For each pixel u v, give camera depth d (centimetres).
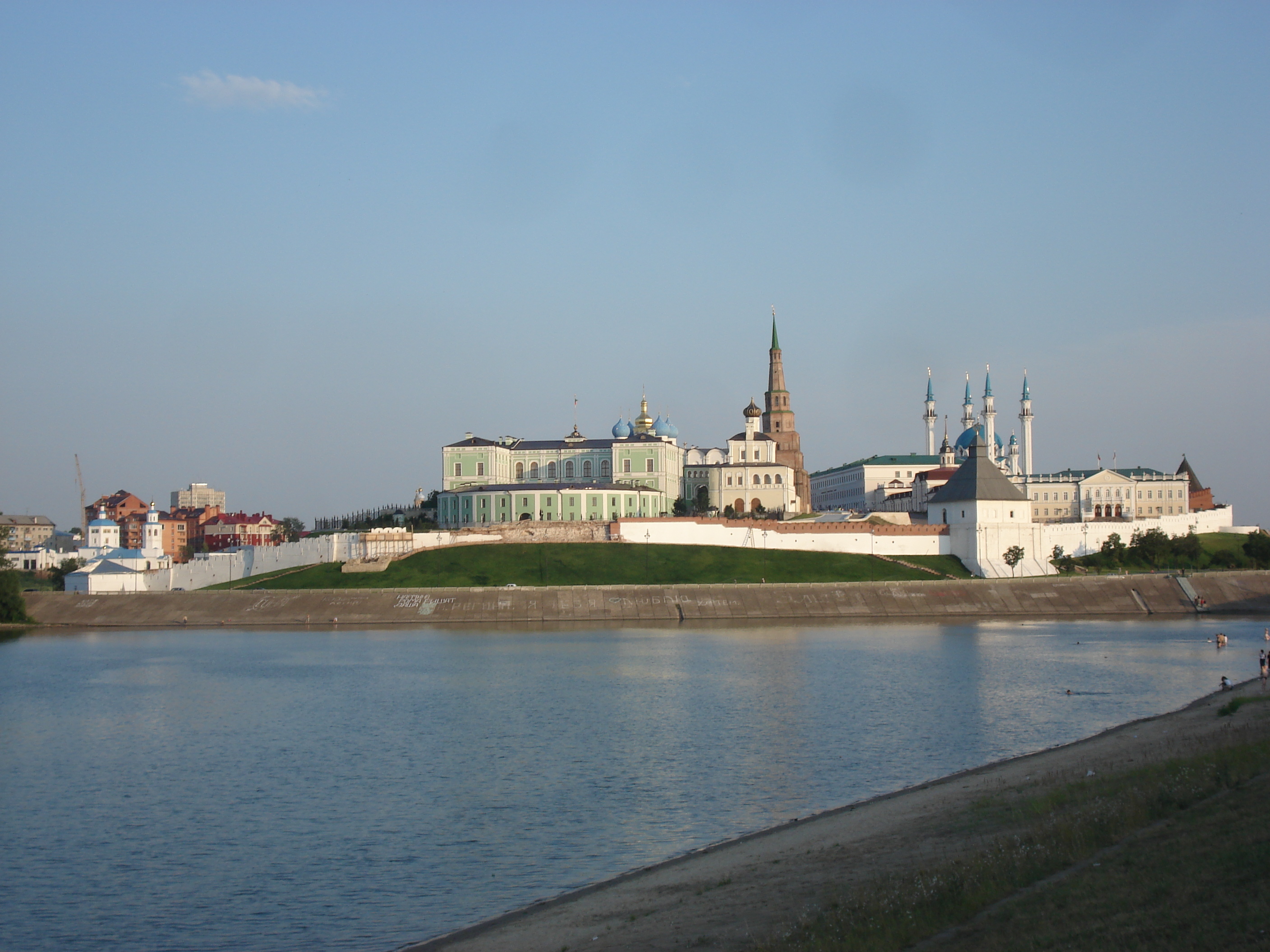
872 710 12350
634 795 8762
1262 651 15088
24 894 6775
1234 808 5528
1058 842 5531
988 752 10075
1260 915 4125
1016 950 4309
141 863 7331
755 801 8462
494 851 7400
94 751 10969
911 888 5197
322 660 17788
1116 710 12156
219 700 13938
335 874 7031
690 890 6012
